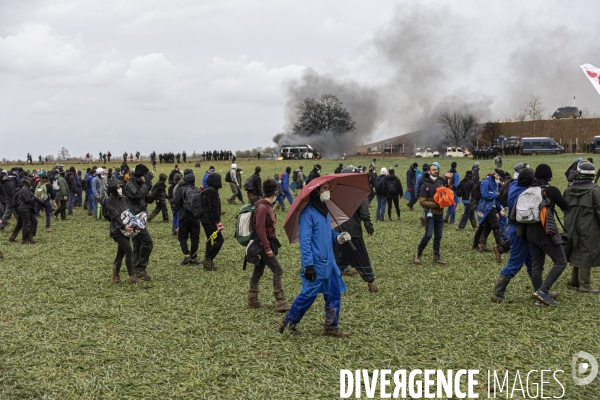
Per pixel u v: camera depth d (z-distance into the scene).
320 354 5.94
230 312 7.66
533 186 7.60
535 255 7.77
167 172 54.19
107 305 8.16
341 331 6.57
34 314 7.73
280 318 7.30
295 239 6.67
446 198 10.41
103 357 5.94
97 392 5.01
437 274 9.84
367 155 102.50
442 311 7.50
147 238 9.80
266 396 4.91
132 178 10.02
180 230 11.32
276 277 7.66
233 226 17.52
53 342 6.47
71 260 11.93
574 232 8.27
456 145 105.00
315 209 6.36
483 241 12.04
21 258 12.23
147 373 5.47
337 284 6.53
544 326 6.73
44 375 5.45
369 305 7.89
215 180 10.54
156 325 7.10
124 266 11.20
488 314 7.29
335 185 6.66
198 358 5.86
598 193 8.06
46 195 16.67
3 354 6.07
